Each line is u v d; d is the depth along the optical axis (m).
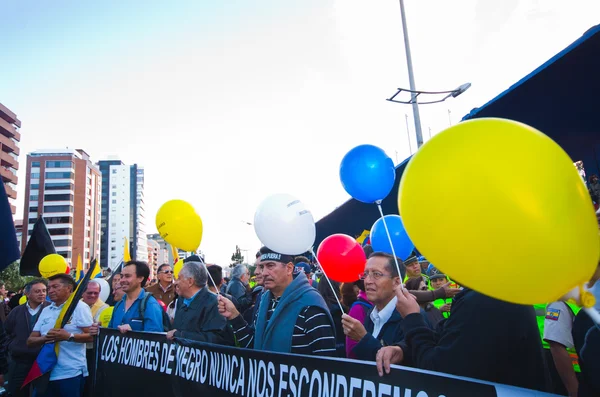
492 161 1.21
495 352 1.74
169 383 3.32
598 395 1.73
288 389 2.41
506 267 1.21
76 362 4.12
